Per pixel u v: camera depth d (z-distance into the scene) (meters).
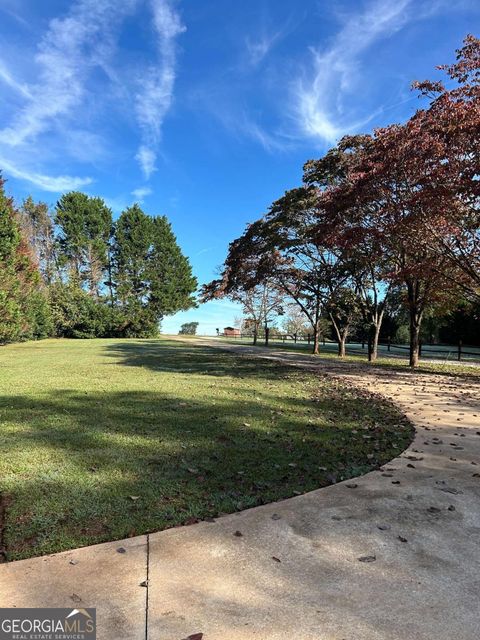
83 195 47.56
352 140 17.12
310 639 2.17
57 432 5.90
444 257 11.98
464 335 30.58
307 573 2.75
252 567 2.81
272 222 20.64
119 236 47.34
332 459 4.98
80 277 46.47
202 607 2.41
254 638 2.17
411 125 10.34
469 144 9.45
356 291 20.55
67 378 11.48
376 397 9.07
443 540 3.20
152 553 2.96
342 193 12.47
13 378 11.40
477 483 4.28
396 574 2.75
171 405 7.80
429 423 6.75
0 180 24.97
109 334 41.62
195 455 5.02
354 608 2.41
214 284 27.09
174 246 48.66
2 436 5.68
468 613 2.38
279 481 4.30
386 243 12.46
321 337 40.31
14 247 24.88
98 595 2.50
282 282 24.11
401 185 11.12
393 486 4.18
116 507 3.64
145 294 46.66
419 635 2.20
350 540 3.17
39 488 4.01
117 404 7.84
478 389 10.41
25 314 29.42
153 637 2.17
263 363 16.48
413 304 15.61
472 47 9.88
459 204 10.30
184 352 22.02
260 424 6.50
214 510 3.64
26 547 3.03
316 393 9.50
